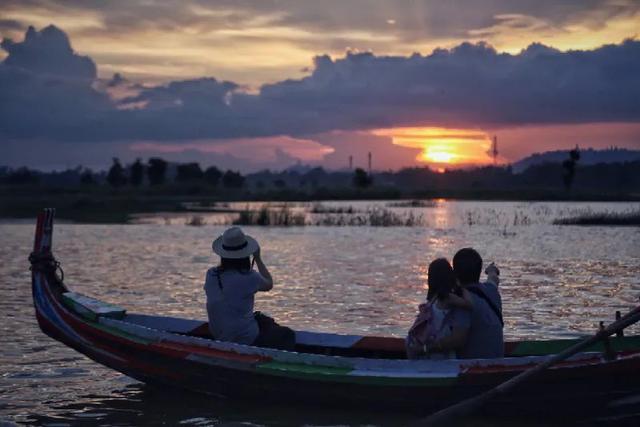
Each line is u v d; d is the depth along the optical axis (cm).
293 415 796
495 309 806
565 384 739
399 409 775
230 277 876
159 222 4509
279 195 9494
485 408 758
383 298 1493
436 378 755
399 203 7900
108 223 4406
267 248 2670
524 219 4319
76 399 853
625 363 721
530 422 759
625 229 3722
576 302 1432
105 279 1806
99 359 894
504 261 2189
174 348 836
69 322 908
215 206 6800
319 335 924
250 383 810
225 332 874
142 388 900
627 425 748
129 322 938
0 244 2891
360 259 2270
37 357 1029
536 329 1180
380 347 902
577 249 2584
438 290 795
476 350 801
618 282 1717
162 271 1980
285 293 1562
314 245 2791
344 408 788
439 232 3519
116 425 764
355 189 10044
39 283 945
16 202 6456
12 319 1277
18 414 798
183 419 784
